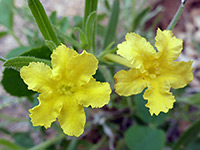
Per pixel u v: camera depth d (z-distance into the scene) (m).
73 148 0.05
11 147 0.05
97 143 0.06
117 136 0.06
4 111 0.07
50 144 0.05
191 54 0.07
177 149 0.05
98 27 0.06
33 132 0.06
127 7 0.07
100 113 0.06
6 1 0.06
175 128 0.06
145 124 0.05
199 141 0.05
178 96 0.06
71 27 0.06
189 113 0.06
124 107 0.06
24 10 0.05
